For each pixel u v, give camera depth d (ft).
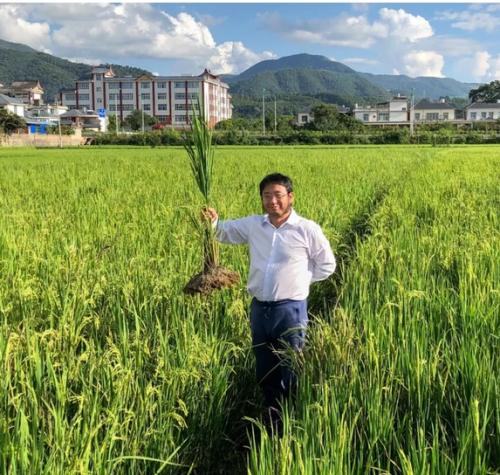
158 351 9.96
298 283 10.90
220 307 12.75
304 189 33.27
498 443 8.04
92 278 13.53
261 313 11.07
